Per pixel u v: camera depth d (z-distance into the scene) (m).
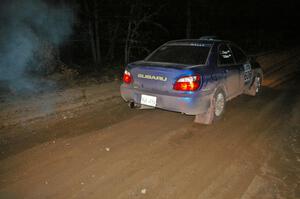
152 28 14.34
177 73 4.44
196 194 3.01
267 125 5.07
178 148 4.09
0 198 2.87
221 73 5.11
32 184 3.12
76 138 4.33
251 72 6.63
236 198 2.95
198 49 5.23
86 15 11.20
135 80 4.90
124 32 12.20
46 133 4.48
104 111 5.67
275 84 8.69
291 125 5.07
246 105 6.36
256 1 30.30
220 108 5.25
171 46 5.56
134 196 2.96
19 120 4.92
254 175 3.39
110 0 11.12
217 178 3.32
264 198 2.96
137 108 5.85
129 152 3.92
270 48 21.53
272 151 4.03
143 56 14.85
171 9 14.35
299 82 8.99
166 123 5.11
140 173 3.40
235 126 5.02
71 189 3.05
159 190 3.07
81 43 13.13
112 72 9.98
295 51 18.81
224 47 5.58
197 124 5.09
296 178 3.34
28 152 3.84
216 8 17.95
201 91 4.55
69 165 3.54
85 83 7.99
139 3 10.91
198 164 3.64
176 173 3.41
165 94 4.54
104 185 3.14
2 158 3.65
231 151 4.02
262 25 34.81
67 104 5.94
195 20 17.58
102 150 3.96
